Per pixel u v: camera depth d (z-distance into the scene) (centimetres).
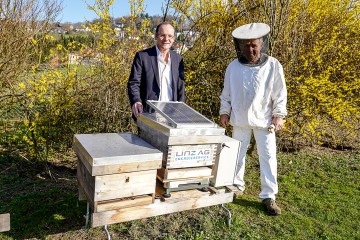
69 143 433
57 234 269
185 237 276
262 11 493
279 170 463
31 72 427
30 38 468
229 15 501
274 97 312
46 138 395
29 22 495
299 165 485
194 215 313
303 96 483
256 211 333
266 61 304
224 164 262
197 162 249
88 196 226
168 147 231
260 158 329
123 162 213
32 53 477
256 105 309
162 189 253
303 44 546
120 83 424
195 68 481
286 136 547
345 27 587
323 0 569
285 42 504
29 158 412
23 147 436
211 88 477
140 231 281
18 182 363
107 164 208
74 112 409
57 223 285
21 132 416
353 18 608
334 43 564
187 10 518
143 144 243
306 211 347
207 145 249
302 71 515
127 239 269
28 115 381
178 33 503
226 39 493
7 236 263
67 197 332
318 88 484
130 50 443
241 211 330
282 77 305
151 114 269
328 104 483
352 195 394
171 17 518
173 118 242
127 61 436
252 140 496
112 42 434
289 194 386
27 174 386
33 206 312
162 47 310
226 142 257
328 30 586
